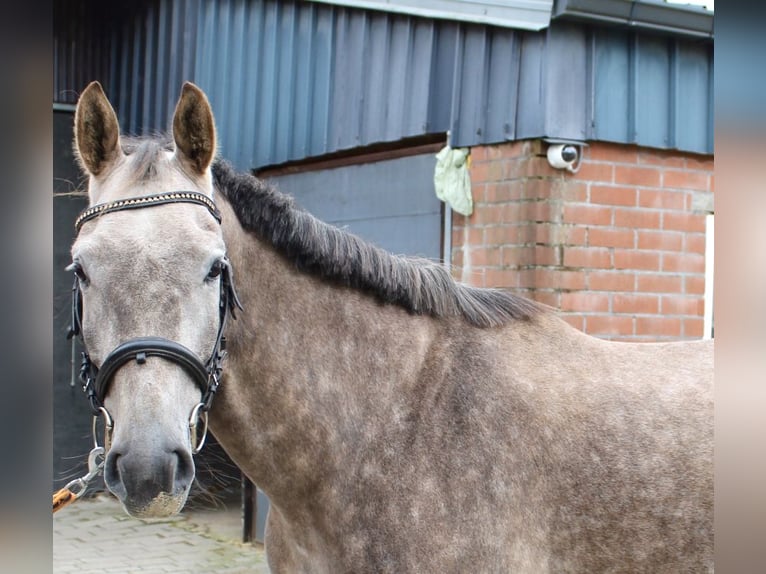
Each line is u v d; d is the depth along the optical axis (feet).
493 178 12.46
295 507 6.70
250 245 6.69
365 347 6.81
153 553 16.76
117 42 21.21
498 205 12.39
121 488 5.32
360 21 14.30
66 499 6.46
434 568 6.19
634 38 12.46
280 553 7.20
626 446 6.63
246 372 6.55
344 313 6.85
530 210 11.94
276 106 16.03
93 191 6.20
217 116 17.51
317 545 6.68
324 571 6.63
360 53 14.30
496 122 12.32
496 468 6.41
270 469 6.66
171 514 5.41
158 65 19.35
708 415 6.82
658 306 12.95
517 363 6.95
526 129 11.94
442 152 12.92
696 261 13.30
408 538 6.25
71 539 17.83
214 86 17.57
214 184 6.64
